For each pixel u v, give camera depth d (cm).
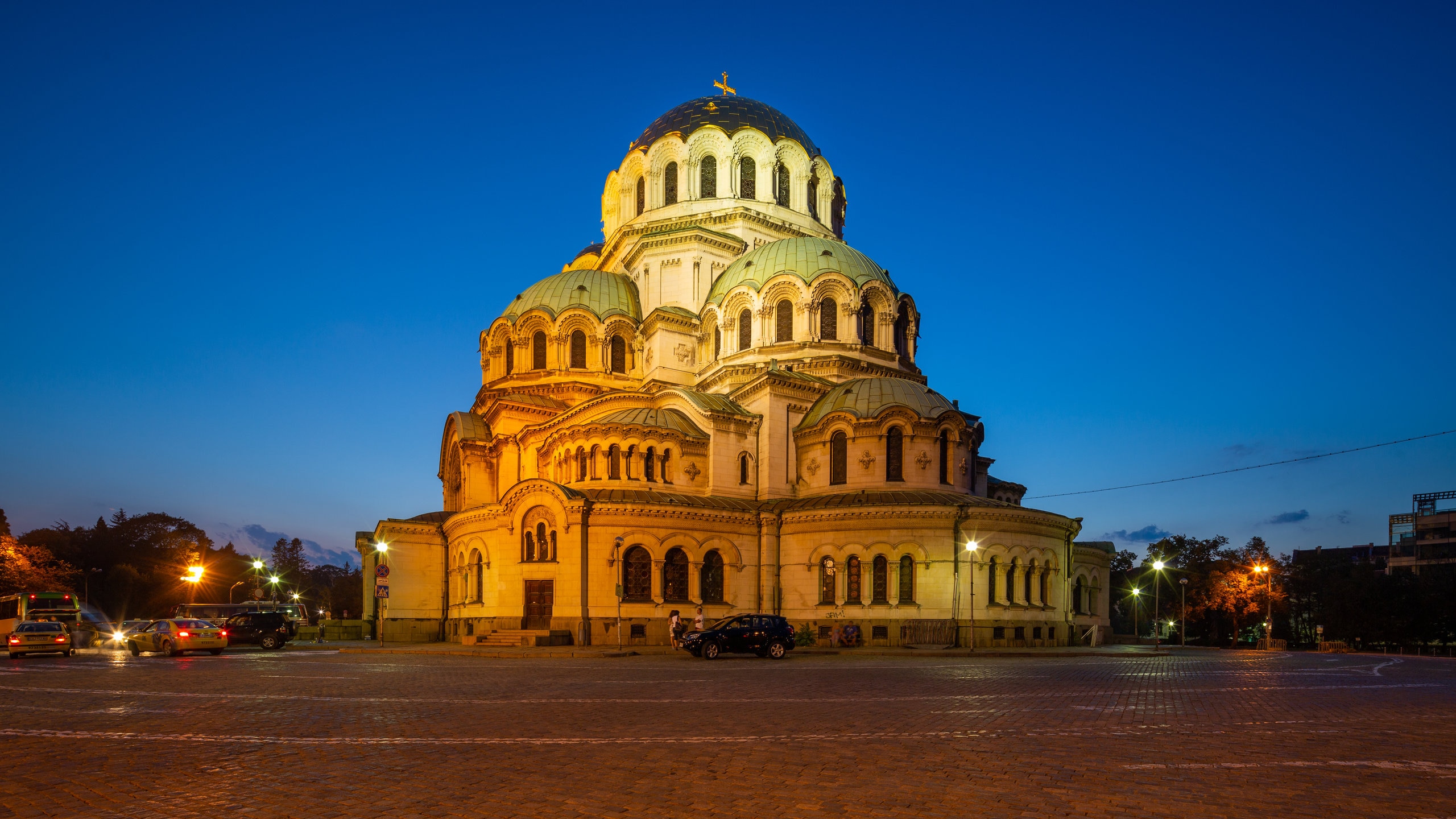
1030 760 1578
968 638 5544
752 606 5909
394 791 1353
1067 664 4212
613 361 7494
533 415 7100
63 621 6794
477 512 6350
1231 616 10175
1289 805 1277
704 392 6694
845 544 5762
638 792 1348
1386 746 1759
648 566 5638
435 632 6919
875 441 6097
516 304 7762
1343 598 9256
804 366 6644
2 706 2350
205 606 8194
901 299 7188
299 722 2053
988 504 5869
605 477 6025
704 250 7544
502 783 1403
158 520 16838
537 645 5322
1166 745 1742
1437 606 8881
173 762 1570
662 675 3359
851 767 1524
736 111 8075
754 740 1791
